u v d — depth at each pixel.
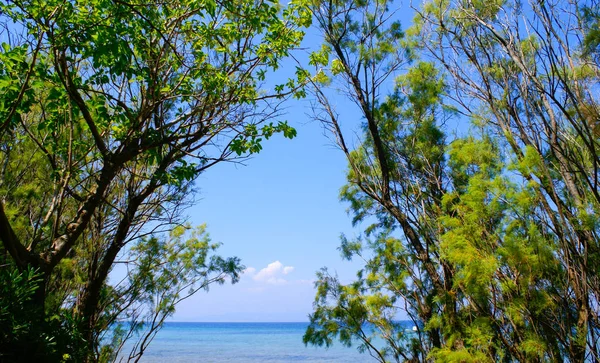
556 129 5.88
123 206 7.86
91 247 7.30
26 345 3.74
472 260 5.44
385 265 8.92
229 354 33.84
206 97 6.11
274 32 6.38
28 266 4.21
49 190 7.75
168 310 9.02
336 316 8.66
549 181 5.78
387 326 8.54
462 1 7.51
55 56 4.96
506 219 5.65
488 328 5.75
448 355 6.00
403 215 8.66
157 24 5.74
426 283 8.61
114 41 5.03
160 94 6.18
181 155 6.42
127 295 8.88
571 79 5.68
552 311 5.48
